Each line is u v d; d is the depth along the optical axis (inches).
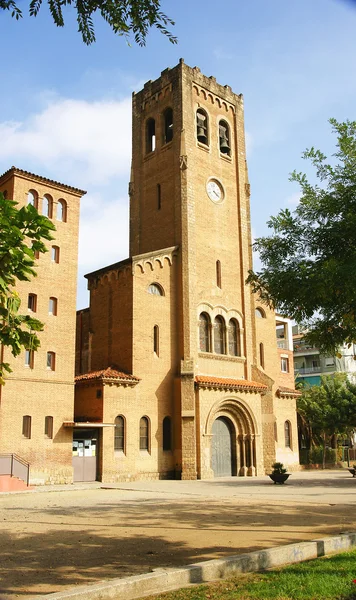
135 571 426.3
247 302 1814.7
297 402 2358.5
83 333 1739.7
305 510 783.1
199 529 624.1
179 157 1750.7
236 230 1857.8
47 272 1348.4
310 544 471.2
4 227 355.3
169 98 1860.2
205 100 1888.5
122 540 561.6
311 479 1481.3
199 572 391.9
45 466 1251.8
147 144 1937.7
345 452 2509.8
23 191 1349.7
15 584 390.9
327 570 400.8
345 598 339.6
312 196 696.4
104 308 1622.8
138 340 1521.9
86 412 1425.9
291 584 364.2
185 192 1708.9
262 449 1696.6
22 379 1253.1
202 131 1851.6
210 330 1684.3
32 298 1322.6
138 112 1971.0
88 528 641.6
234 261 1820.9
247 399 1676.9
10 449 1203.9
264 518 705.0
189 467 1480.1
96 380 1402.6
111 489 1189.1
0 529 638.5
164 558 471.2
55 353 1326.3
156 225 1782.7
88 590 332.2
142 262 1578.5
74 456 1328.7
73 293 1386.6
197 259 1695.4
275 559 439.5
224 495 1016.9
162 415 1525.6
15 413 1227.2
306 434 2427.4
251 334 1809.8
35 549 518.6
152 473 1464.1
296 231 690.2
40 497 1025.5
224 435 1643.7
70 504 898.1
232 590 358.3
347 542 509.0
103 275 1647.4
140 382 1497.3
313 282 608.4
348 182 687.1
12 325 397.7
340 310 655.8
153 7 378.3
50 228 370.9
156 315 1579.7
